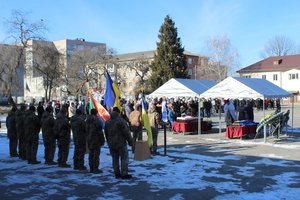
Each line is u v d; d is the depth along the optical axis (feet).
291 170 39.01
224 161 44.47
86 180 34.78
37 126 43.96
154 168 40.19
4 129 94.99
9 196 29.48
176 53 197.26
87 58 196.65
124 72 232.53
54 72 161.99
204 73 232.73
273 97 68.69
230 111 73.67
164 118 81.92
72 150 55.52
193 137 71.31
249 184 32.89
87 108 83.20
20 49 152.56
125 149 35.22
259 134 72.28
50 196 29.43
